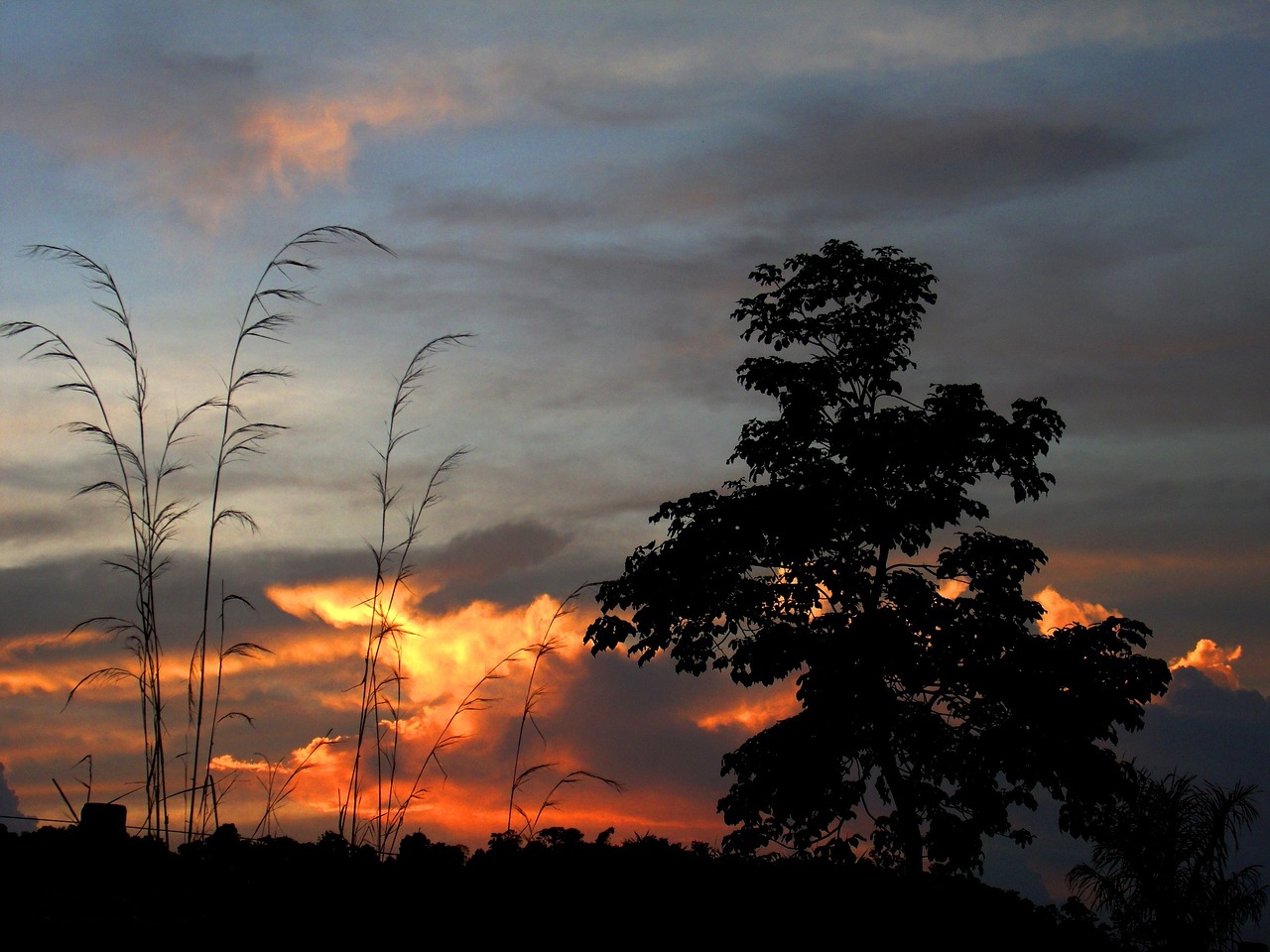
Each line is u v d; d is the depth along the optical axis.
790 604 14.85
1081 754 13.54
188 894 6.76
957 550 15.56
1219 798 13.84
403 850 7.53
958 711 14.73
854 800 13.86
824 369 15.59
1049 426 15.27
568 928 6.95
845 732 13.85
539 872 7.43
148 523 7.75
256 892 6.83
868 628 14.19
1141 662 14.20
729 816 14.09
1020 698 13.84
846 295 16.27
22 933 5.79
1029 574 15.52
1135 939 13.59
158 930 6.14
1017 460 15.36
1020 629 14.86
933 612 14.44
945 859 13.32
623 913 7.16
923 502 14.76
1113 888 13.82
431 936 6.65
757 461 15.86
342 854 7.29
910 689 14.21
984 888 8.74
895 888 8.27
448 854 7.53
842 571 14.77
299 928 6.49
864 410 15.73
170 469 7.90
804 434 15.53
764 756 14.02
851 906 7.81
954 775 13.92
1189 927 13.52
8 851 6.78
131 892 6.69
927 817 14.09
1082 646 14.39
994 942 7.96
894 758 14.46
